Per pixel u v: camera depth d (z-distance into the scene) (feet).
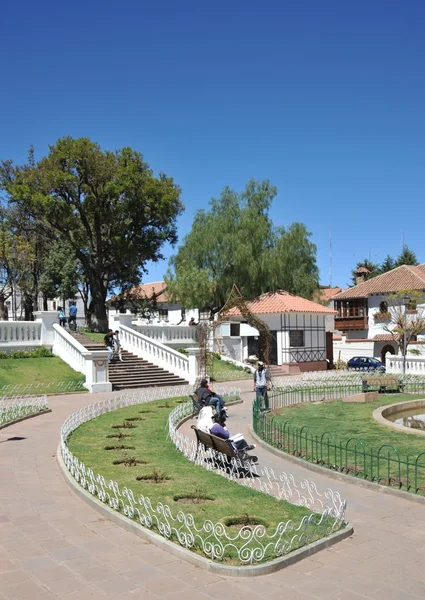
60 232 160.45
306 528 23.73
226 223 149.59
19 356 94.27
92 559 21.15
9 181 166.61
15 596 18.15
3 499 29.01
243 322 137.28
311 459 38.91
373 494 31.07
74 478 32.07
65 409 66.03
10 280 161.89
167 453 39.45
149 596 18.20
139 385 91.71
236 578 19.61
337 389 85.87
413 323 128.67
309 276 153.99
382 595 18.44
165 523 24.25
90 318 156.15
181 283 140.15
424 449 42.01
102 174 137.18
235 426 56.75
